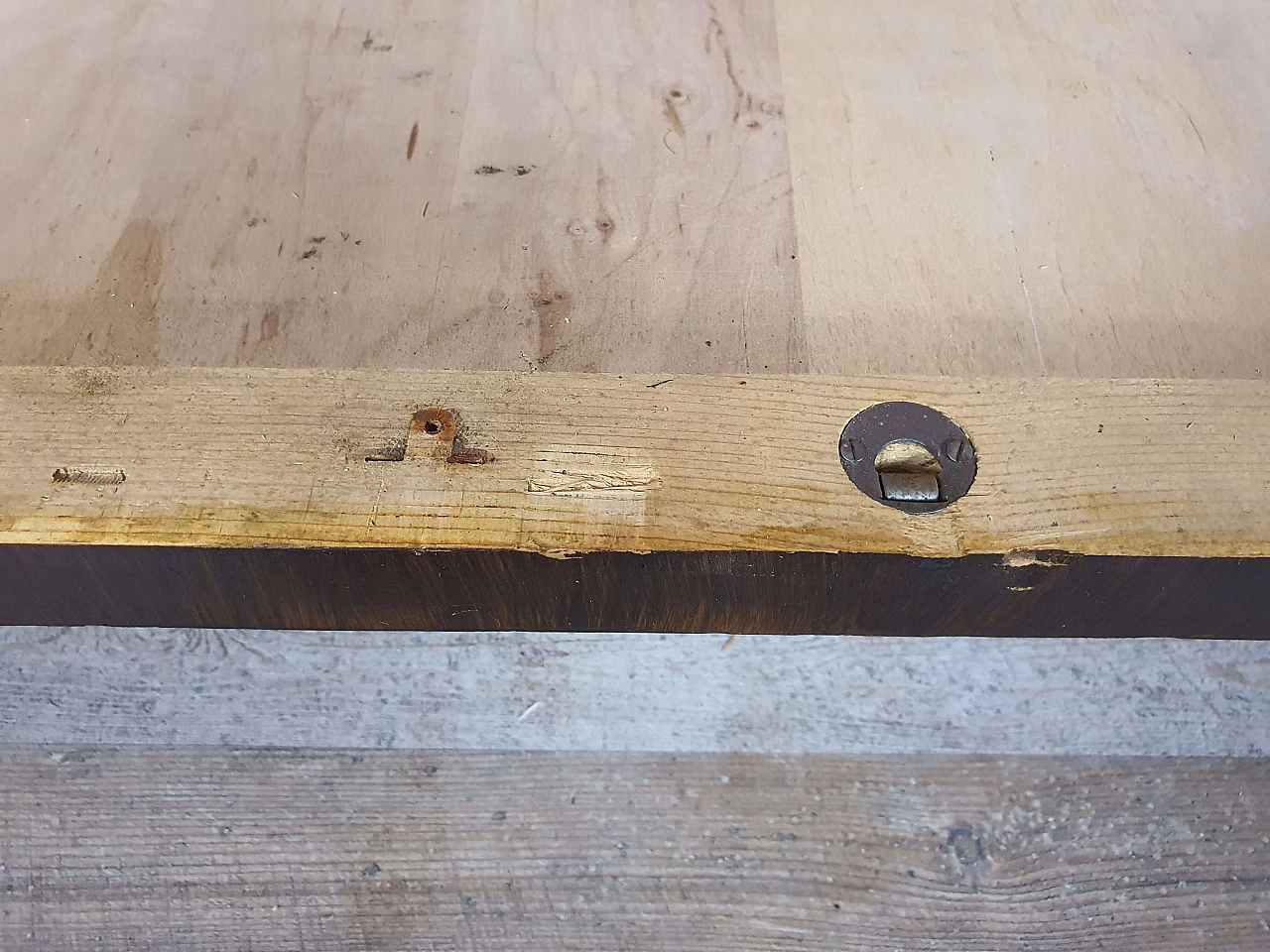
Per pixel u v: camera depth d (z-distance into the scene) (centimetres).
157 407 27
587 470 26
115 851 43
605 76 41
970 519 25
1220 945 42
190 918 43
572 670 42
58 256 36
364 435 26
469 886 43
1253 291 35
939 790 43
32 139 39
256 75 41
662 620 31
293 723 43
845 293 35
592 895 43
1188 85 40
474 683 43
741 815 43
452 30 42
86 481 25
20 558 26
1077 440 26
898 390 27
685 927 43
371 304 35
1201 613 29
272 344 34
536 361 34
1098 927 42
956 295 35
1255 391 27
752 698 43
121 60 41
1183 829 43
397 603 29
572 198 37
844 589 27
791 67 41
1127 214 37
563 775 44
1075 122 39
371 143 39
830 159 38
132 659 41
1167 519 25
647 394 27
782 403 27
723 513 25
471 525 25
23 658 41
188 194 37
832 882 43
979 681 42
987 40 42
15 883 43
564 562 25
